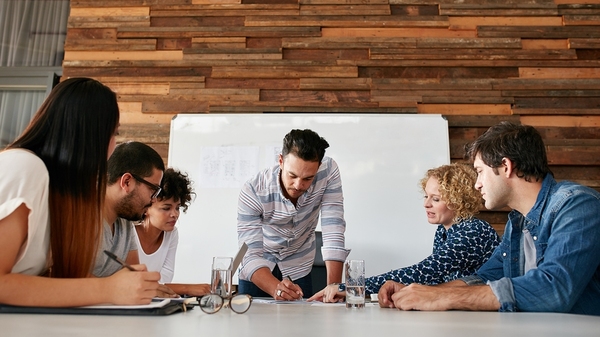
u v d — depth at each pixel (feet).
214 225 10.68
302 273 7.66
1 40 12.74
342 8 12.10
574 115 11.49
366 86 11.62
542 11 12.00
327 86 11.66
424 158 10.91
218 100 11.67
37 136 3.45
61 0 12.96
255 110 11.53
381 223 10.60
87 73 11.89
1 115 12.32
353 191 10.76
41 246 3.35
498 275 5.02
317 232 8.73
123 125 11.55
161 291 4.88
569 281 3.81
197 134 11.19
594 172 11.22
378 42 11.91
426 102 11.54
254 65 11.84
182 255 10.55
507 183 4.60
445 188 6.06
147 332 2.14
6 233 3.01
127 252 5.15
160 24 12.16
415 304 3.94
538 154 4.50
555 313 3.63
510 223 4.94
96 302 2.96
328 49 11.94
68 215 3.42
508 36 11.89
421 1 12.13
